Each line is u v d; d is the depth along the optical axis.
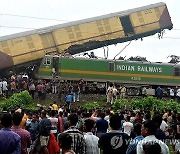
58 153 12.18
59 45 46.19
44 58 45.31
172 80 49.69
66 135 7.70
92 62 47.00
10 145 8.72
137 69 48.66
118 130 9.22
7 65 44.06
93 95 41.75
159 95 42.91
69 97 35.84
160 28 48.91
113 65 47.78
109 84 45.94
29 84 39.16
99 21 47.53
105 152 9.11
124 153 9.12
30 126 15.60
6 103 31.14
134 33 48.44
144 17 48.50
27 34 45.00
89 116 16.02
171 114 20.52
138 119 16.53
